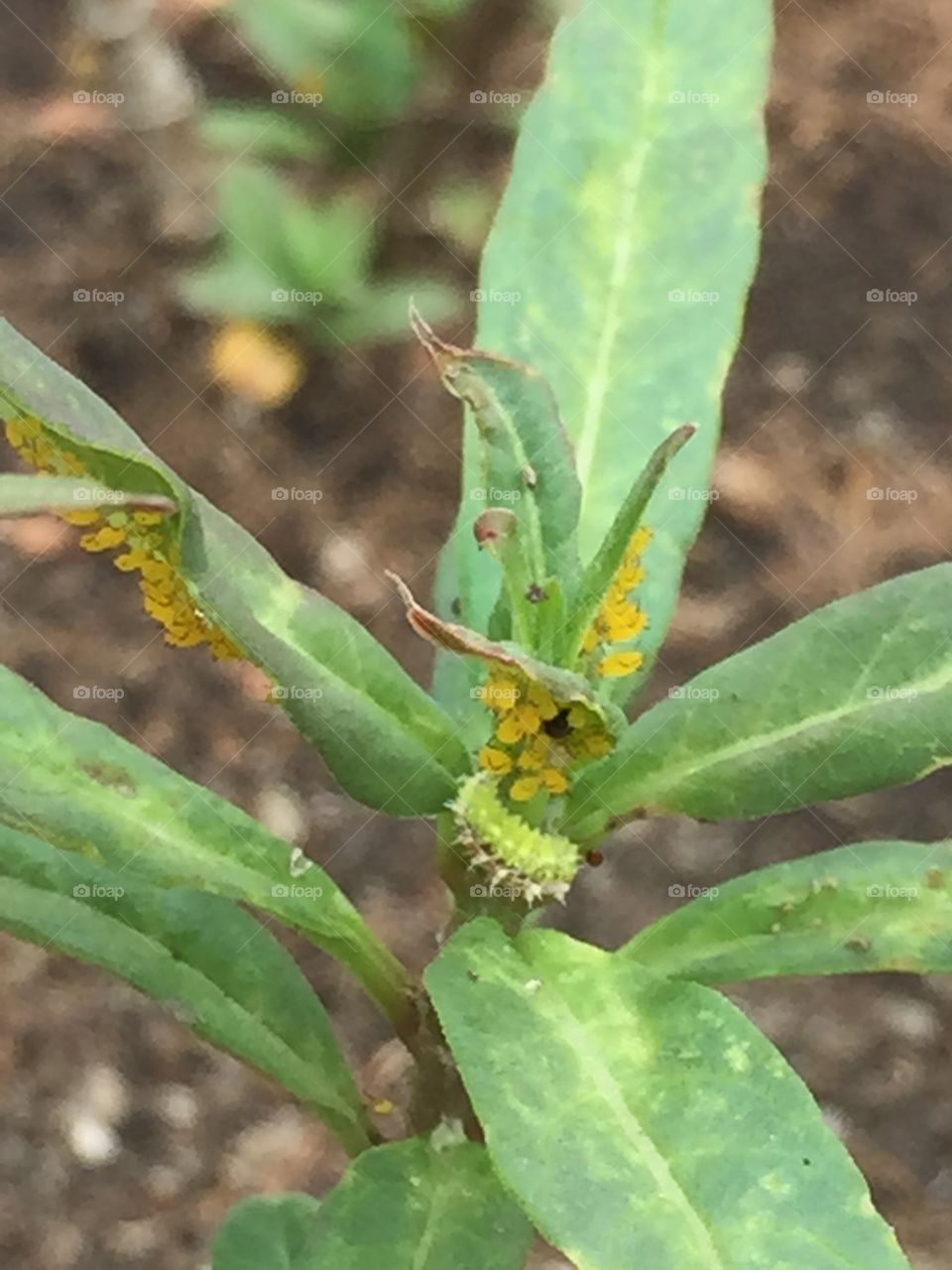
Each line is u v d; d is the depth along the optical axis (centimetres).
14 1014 25
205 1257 24
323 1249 13
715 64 15
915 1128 25
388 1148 14
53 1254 24
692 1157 11
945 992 26
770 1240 11
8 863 14
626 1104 11
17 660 27
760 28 15
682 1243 11
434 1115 15
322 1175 24
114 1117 25
